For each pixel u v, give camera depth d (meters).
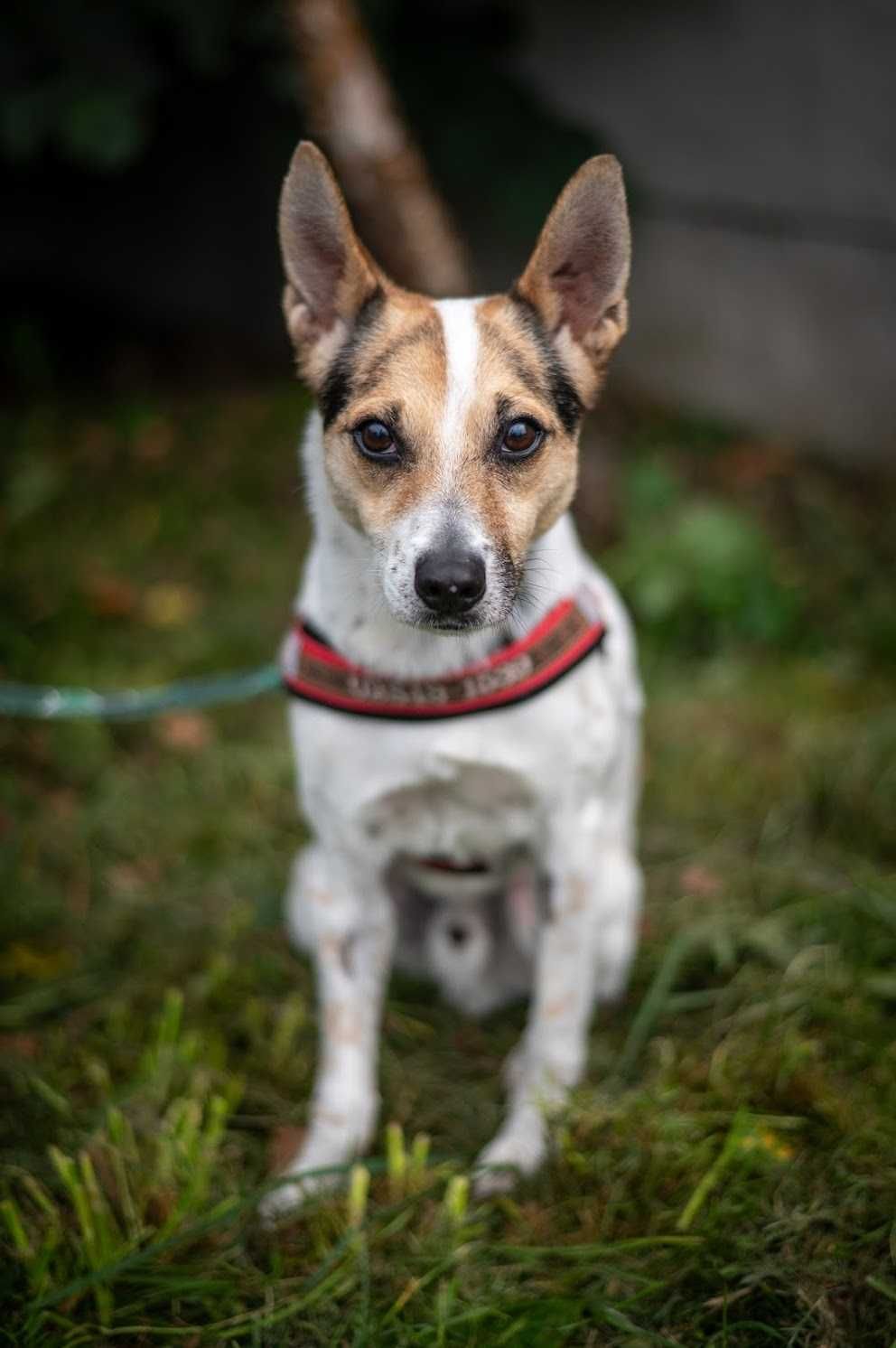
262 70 1.39
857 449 1.41
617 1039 0.86
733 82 1.32
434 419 0.71
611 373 1.49
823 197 1.34
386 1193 0.76
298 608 0.79
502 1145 0.79
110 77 1.25
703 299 1.43
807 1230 0.74
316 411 0.76
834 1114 0.78
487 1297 0.71
